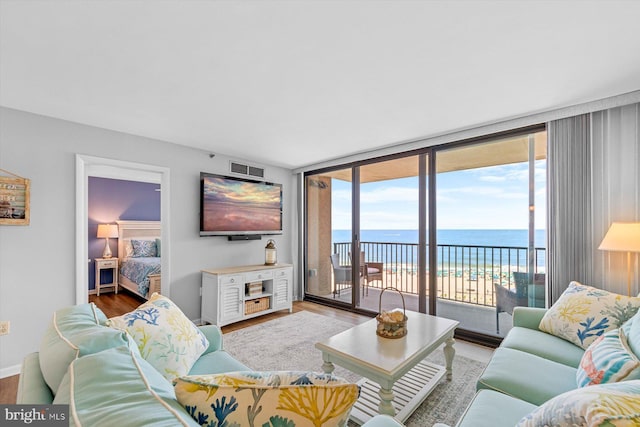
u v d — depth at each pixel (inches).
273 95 91.4
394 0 52.6
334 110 103.0
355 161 168.9
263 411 28.1
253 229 172.7
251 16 56.7
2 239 99.2
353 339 79.0
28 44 64.9
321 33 62.0
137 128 121.6
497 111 103.6
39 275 105.3
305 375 31.0
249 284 156.3
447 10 55.1
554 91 88.2
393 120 112.5
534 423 29.8
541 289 112.7
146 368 32.3
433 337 80.2
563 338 76.9
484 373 61.3
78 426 21.7
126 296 203.0
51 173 108.3
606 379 46.1
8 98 92.9
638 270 89.7
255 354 110.7
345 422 29.8
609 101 91.7
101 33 61.6
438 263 138.3
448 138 127.6
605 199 94.7
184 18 57.1
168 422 22.6
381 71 77.3
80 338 36.2
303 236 202.1
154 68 75.6
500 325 123.3
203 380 30.1
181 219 145.8
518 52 68.6
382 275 160.7
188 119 111.4
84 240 116.0
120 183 227.8
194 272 150.0
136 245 219.5
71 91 88.1
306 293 201.3
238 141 139.8
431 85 84.8
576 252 99.7
